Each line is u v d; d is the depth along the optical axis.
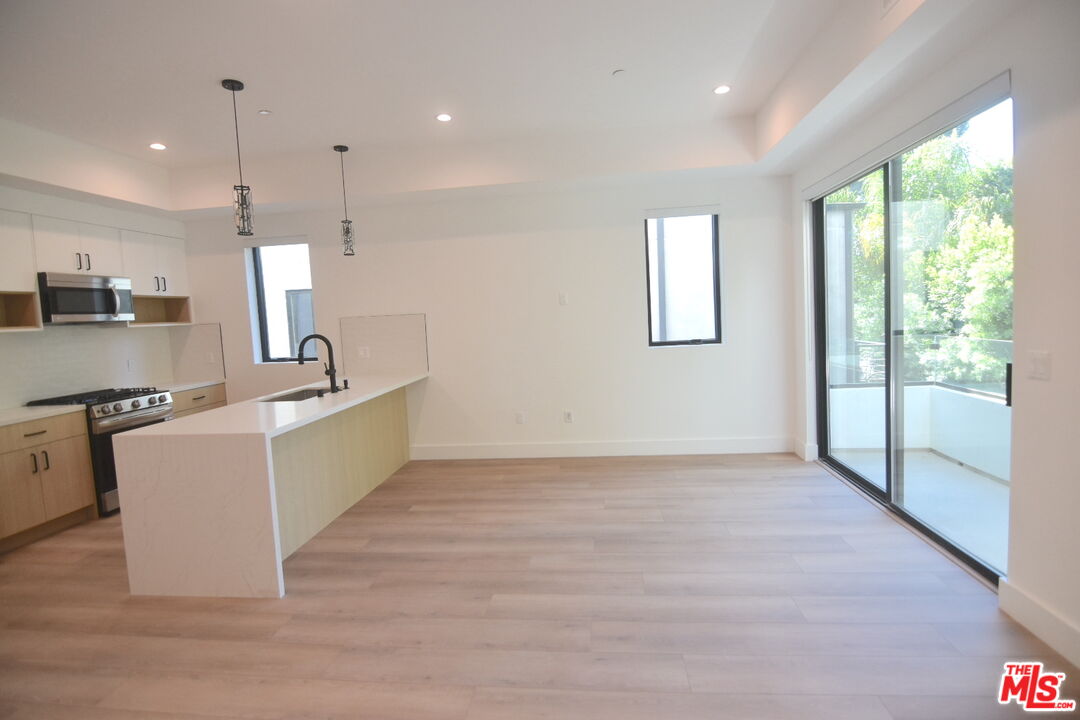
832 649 1.95
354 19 2.43
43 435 3.39
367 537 3.19
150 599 2.54
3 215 3.54
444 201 4.73
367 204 4.68
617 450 4.75
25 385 3.83
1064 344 1.79
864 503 3.37
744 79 3.32
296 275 5.12
